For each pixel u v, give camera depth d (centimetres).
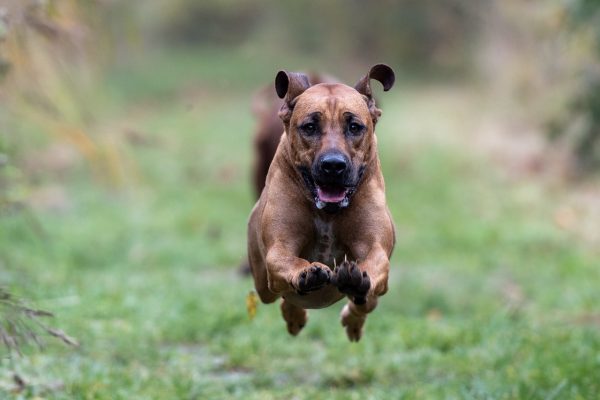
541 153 2412
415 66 4503
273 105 1441
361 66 4597
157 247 1670
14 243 1577
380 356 1103
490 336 1157
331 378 1032
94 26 1150
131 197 2172
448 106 3478
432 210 2080
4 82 1073
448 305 1344
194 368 1040
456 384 992
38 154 2064
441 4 4150
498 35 2986
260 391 984
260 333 1168
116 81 4281
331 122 674
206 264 1611
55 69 1198
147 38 5412
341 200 660
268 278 684
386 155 2717
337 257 711
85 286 1334
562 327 1197
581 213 1952
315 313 1270
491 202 2114
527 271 1555
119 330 1134
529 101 2691
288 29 5009
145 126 3459
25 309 780
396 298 1352
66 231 1738
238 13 5769
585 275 1520
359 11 4659
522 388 952
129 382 974
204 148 2995
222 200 2206
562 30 2264
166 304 1261
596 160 2203
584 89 2098
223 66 5016
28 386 910
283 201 686
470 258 1647
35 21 971
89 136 1385
